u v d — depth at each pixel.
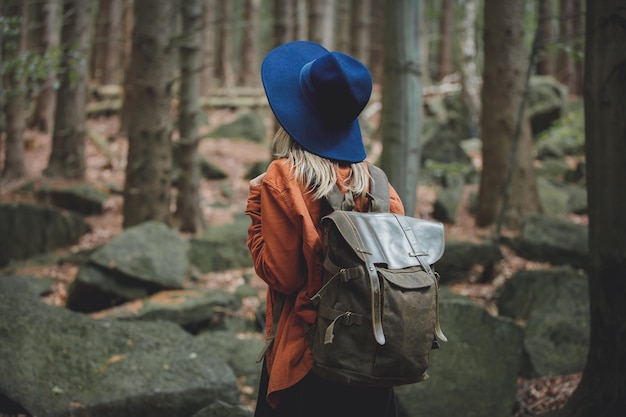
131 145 9.88
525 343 5.29
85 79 13.73
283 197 2.06
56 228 10.19
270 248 2.05
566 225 9.16
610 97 3.36
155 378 4.05
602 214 3.42
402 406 4.40
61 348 4.12
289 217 2.04
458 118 17.06
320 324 1.98
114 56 23.02
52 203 12.04
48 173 13.52
